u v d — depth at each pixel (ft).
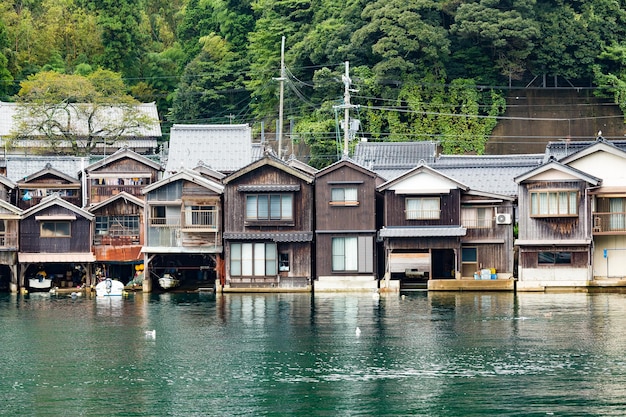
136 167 333.21
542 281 279.69
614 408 161.17
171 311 255.29
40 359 197.47
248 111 460.96
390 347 203.62
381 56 410.72
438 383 175.83
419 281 296.71
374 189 287.28
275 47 444.55
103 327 231.50
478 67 419.33
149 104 451.53
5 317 247.91
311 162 391.45
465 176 306.35
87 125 410.72
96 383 178.91
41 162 353.92
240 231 289.74
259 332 222.07
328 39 419.33
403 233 284.00
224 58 472.85
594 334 213.66
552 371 182.60
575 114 417.90
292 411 161.48
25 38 513.45
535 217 279.08
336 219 287.69
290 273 289.12
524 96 419.33
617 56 419.54
